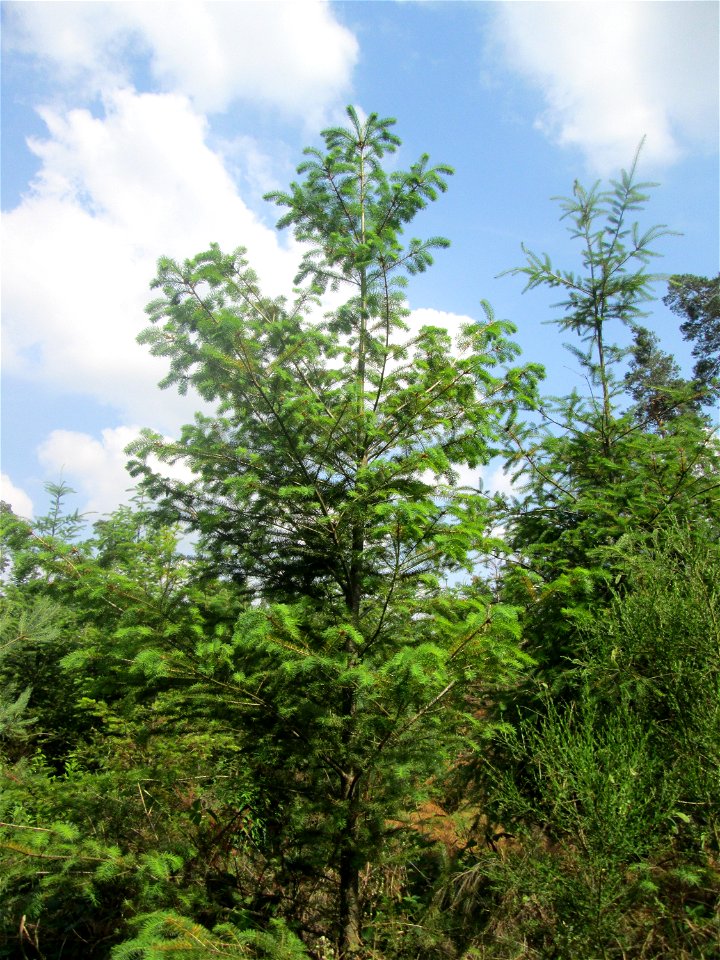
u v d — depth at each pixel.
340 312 5.54
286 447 4.84
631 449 6.96
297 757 4.19
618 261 7.80
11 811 4.63
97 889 4.14
